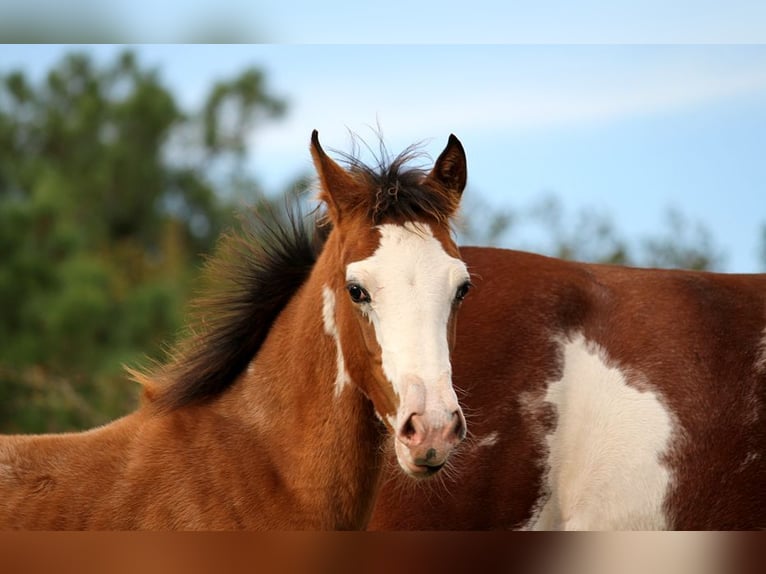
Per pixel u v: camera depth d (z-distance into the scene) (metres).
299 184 7.58
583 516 7.42
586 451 7.45
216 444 6.80
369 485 6.76
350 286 6.22
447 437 5.79
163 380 7.16
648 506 7.36
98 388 18.02
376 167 6.62
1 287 19.88
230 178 33.72
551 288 7.77
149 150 32.62
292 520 6.62
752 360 7.58
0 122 31.91
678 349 7.57
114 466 6.78
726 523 7.39
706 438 7.39
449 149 6.66
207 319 7.14
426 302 6.04
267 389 6.89
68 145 31.84
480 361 7.59
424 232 6.26
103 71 34.69
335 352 6.65
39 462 6.81
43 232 21.73
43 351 19.17
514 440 7.49
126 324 20.20
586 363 7.58
